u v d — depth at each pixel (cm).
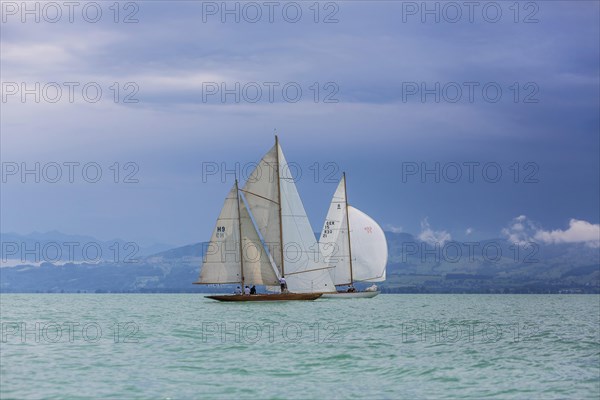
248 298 13012
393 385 4500
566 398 4138
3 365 5050
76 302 17500
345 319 9794
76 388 4309
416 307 15225
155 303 16262
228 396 4166
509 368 5109
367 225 16238
